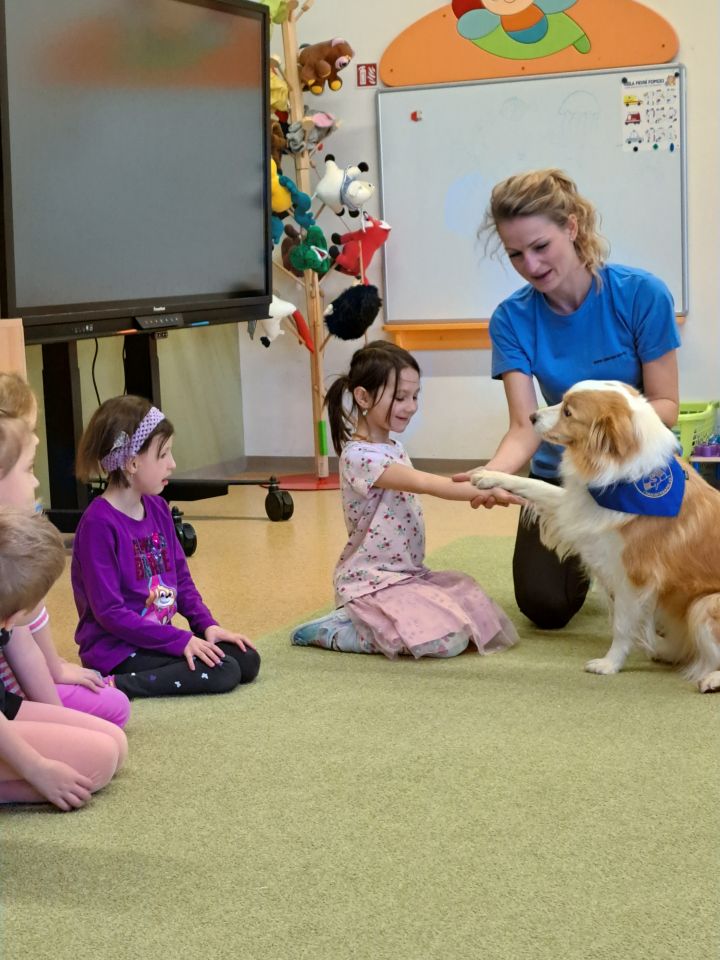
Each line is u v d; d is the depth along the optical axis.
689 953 1.32
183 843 1.64
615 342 2.63
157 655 2.31
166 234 4.03
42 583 1.58
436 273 5.26
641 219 4.91
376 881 1.50
